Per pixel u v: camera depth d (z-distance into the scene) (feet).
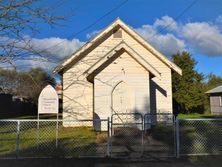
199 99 127.85
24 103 131.75
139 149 38.52
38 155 34.99
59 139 45.85
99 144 41.98
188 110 131.44
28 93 126.31
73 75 66.33
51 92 48.16
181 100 127.03
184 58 129.49
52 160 32.63
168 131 53.26
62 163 31.40
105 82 58.13
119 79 58.23
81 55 66.59
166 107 68.59
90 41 65.98
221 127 62.64
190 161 32.27
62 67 64.85
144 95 58.29
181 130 57.21
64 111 65.67
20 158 33.42
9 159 33.06
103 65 58.34
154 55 69.72
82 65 66.49
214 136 49.83
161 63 69.67
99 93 57.98
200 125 65.98
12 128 61.21
